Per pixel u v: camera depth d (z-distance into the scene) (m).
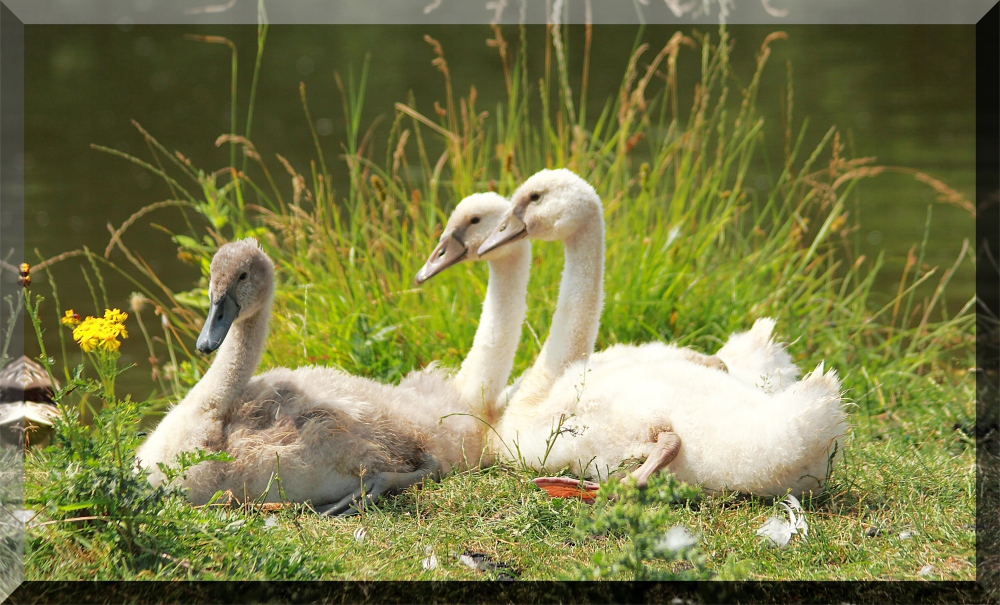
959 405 13.13
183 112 34.12
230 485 9.46
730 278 15.92
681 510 9.31
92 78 37.88
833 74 36.69
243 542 8.43
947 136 29.83
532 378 11.33
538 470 10.51
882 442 11.95
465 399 11.53
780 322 15.24
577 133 16.56
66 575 7.98
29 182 27.39
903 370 14.95
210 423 9.61
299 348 14.21
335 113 33.09
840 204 16.72
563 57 16.91
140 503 8.25
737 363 11.80
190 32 41.34
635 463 9.70
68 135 31.47
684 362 10.60
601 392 10.12
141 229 24.03
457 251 11.96
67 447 8.73
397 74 36.75
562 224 11.16
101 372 10.67
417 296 15.31
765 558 8.54
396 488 10.05
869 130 30.48
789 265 16.27
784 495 9.46
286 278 16.73
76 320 9.31
